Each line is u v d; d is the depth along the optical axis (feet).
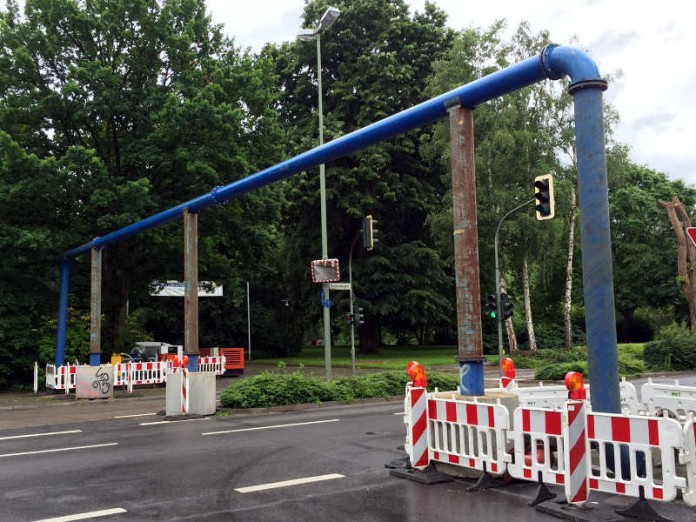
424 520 20.12
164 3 87.71
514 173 114.42
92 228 77.66
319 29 72.90
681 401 33.55
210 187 81.76
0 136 69.87
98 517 21.27
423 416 26.76
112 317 88.99
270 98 93.40
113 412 55.01
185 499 23.39
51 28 80.38
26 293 79.56
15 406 61.52
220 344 163.02
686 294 111.96
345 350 180.55
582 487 20.90
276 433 39.06
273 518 20.70
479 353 26.73
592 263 23.02
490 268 124.88
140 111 81.97
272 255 146.82
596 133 23.38
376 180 123.65
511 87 26.32
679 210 114.01
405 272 123.65
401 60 130.52
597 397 22.63
